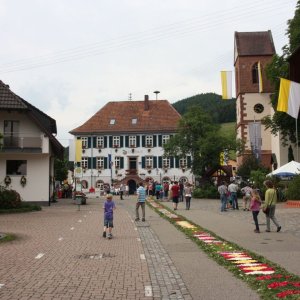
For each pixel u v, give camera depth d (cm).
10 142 4116
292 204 3478
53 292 906
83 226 2248
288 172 4034
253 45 7006
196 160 5778
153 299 855
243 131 6881
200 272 1102
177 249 1485
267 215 1922
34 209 3406
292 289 873
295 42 4469
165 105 9044
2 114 4153
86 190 8656
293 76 3200
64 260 1280
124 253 1407
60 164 8450
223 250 1415
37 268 1161
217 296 867
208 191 5316
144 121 8781
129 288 944
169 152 5994
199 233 1888
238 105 7156
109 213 1792
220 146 5553
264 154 6650
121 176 8631
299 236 1769
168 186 5666
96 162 8725
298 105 3006
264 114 6862
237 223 2316
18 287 949
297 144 4894
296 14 4547
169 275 1073
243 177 5550
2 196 3278
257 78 6931
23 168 4206
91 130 8781
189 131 5850
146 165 8588
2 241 1666
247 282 974
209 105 15112
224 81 5512
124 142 8688
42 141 4138
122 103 9188
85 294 892
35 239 1744
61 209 3616
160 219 2667
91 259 1298
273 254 1323
